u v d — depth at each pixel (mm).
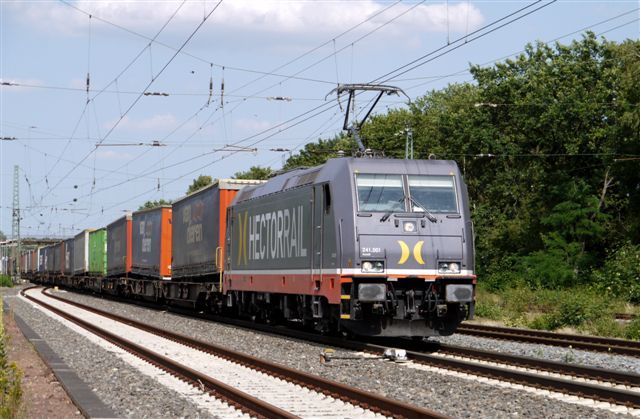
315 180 22047
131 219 51406
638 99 49281
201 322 32188
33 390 14859
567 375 15984
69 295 65000
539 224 52656
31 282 113438
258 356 19938
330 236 20750
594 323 27859
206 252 33938
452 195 20875
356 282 19984
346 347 21125
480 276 54438
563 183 50812
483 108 58562
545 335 24547
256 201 27188
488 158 58250
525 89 56594
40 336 26469
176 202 40469
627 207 52250
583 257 47531
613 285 40938
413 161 21172
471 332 25672
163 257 42812
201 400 13664
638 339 24953
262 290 26109
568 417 11734
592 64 56094
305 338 23625
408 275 20016
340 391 13469
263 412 11961
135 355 20766
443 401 13148
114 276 56438
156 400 13695
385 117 78250
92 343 24156
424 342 21719
